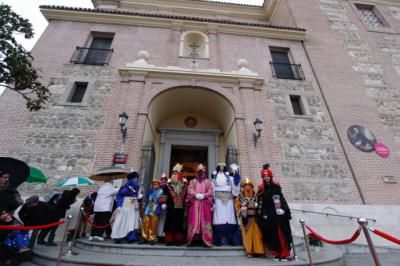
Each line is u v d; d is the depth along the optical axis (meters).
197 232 4.56
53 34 10.36
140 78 9.33
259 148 8.28
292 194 7.58
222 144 10.80
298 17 12.98
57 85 8.91
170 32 11.47
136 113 8.48
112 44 10.53
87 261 3.87
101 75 9.43
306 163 8.22
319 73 10.62
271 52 11.80
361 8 14.49
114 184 7.08
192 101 10.48
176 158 11.29
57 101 8.47
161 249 4.51
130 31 11.24
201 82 9.66
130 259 4.07
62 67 9.42
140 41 10.86
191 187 5.02
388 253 6.51
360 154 8.52
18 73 5.29
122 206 5.25
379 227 7.18
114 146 7.75
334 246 6.79
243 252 4.55
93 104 8.60
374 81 10.70
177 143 10.51
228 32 11.92
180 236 4.84
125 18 11.38
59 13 10.92
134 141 7.94
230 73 9.89
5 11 5.12
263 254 4.36
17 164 4.96
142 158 7.87
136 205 5.38
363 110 9.68
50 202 5.72
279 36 11.98
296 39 12.02
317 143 8.68
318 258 4.52
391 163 8.46
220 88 9.60
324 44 11.86
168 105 10.45
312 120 9.20
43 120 8.01
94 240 5.29
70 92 8.83
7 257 3.82
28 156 7.32
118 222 5.08
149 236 4.96
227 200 5.04
